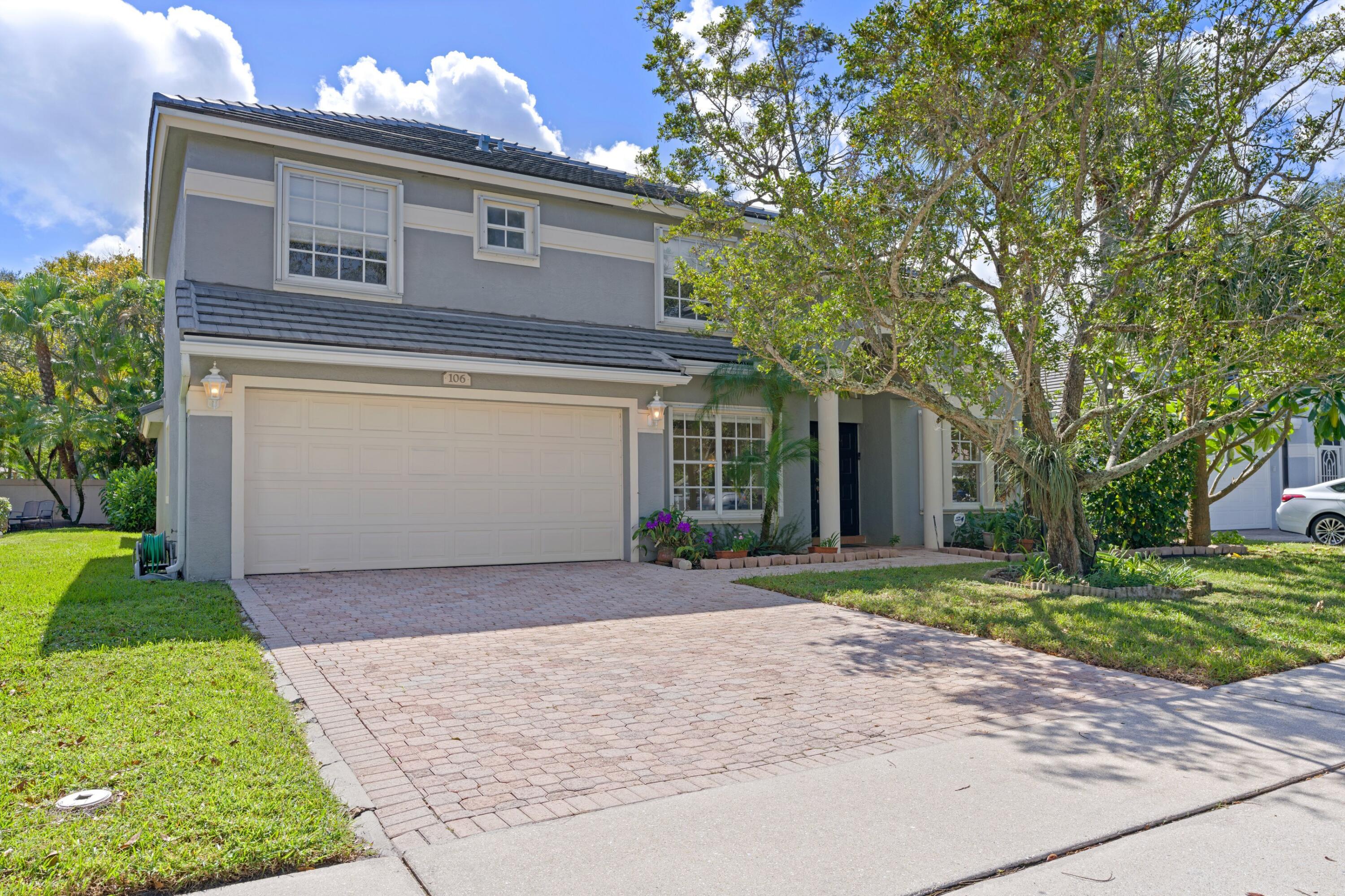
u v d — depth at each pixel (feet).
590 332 45.52
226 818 11.86
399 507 37.93
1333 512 55.06
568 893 10.21
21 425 87.92
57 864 10.38
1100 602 30.25
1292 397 42.06
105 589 31.27
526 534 40.91
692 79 31.55
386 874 10.73
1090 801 13.32
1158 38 31.94
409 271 42.32
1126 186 31.30
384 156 40.93
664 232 49.98
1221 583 35.27
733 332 47.37
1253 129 32.53
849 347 36.96
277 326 34.37
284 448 35.58
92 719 16.15
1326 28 29.43
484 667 21.63
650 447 43.60
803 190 29.73
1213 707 18.69
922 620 28.09
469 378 38.96
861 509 56.18
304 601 29.68
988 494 55.83
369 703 18.37
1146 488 45.73
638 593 33.24
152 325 98.12
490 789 13.73
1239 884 10.68
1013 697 19.61
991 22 25.20
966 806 13.07
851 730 17.12
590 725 17.21
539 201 46.16
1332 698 19.47
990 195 33.32
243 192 38.55
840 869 10.90
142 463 93.09
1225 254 33.42
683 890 10.29
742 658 23.22
